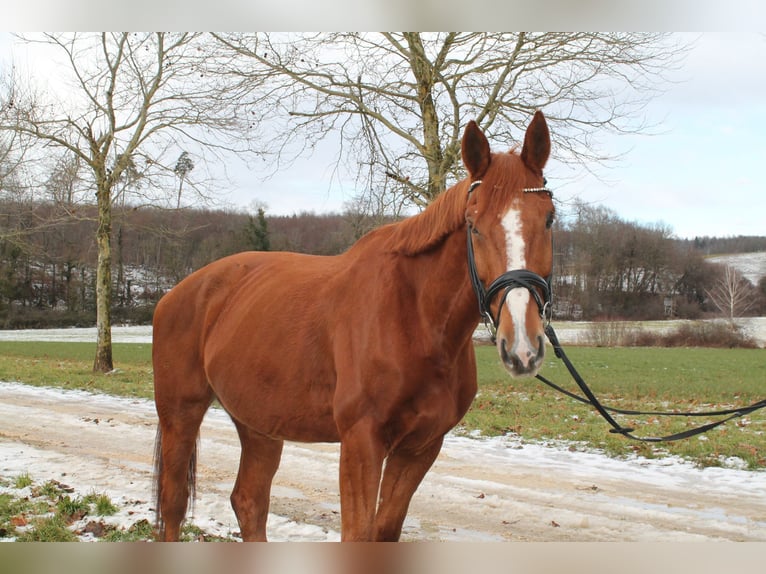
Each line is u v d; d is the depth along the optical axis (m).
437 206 3.02
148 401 11.66
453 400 3.02
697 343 30.42
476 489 5.89
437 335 2.91
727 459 7.02
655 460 7.03
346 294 3.21
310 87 9.62
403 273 3.05
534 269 2.48
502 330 2.39
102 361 16.19
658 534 4.68
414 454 3.14
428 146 9.44
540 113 2.72
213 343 3.89
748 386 15.01
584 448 7.71
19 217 17.55
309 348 3.27
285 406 3.36
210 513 5.11
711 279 49.25
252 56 9.51
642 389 14.45
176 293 4.30
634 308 45.66
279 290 3.61
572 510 5.27
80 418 9.70
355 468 2.88
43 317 50.59
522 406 10.99
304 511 5.27
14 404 11.19
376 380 2.89
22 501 4.98
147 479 6.09
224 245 43.81
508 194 2.60
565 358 3.37
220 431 8.79
